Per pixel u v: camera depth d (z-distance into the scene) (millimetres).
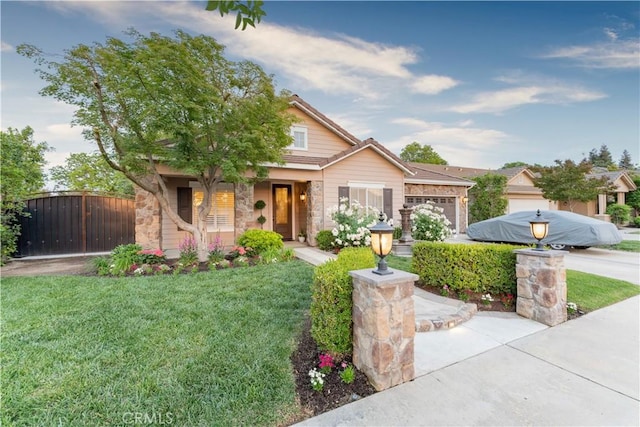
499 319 4176
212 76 6473
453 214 15422
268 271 6105
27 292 4781
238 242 7992
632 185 20438
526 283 4250
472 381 2633
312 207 10500
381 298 2490
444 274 5145
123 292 4766
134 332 3383
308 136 11562
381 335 2479
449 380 2650
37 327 3496
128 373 2615
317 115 11500
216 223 10320
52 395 2309
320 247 9633
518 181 20125
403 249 8875
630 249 10477
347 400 2371
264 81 6812
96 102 6086
